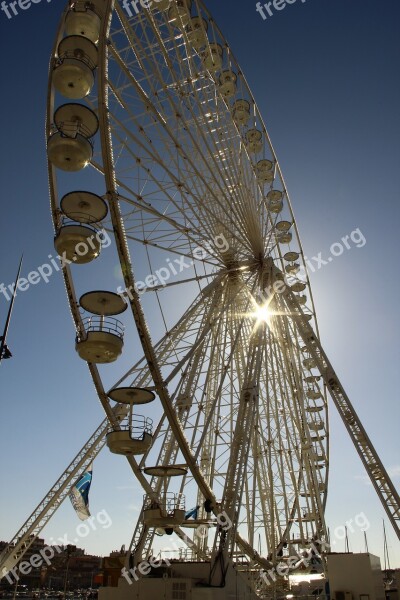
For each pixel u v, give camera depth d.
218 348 34.44
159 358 28.92
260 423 34.56
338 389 30.84
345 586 24.03
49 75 22.81
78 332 22.80
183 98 26.53
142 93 23.59
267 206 37.59
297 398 37.16
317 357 32.06
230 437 33.81
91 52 22.53
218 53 31.69
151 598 22.97
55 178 23.34
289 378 36.09
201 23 28.81
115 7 22.83
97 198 22.19
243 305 35.78
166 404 23.27
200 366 30.88
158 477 27.91
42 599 66.44
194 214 27.69
